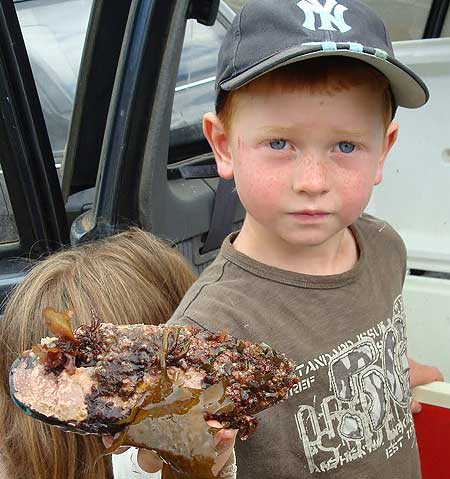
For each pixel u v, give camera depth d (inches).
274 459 18.4
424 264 39.3
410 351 39.4
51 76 37.8
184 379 13.1
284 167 17.2
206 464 12.8
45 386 12.9
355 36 17.2
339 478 19.3
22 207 32.5
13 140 30.5
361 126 17.3
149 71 29.6
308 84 16.7
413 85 18.3
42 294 22.1
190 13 29.9
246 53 17.3
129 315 22.2
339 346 19.3
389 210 40.0
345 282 20.0
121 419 12.7
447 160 37.1
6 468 22.1
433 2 45.1
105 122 35.3
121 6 31.4
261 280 18.9
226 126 18.6
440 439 27.1
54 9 38.9
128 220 32.9
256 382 13.4
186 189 37.3
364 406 19.7
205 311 17.8
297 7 17.4
